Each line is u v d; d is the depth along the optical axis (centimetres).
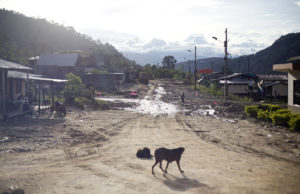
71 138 1342
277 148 1180
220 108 2773
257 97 4153
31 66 6047
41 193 658
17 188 677
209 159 1006
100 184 731
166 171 846
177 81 8300
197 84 6606
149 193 671
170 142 1311
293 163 955
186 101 3688
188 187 715
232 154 1084
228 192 680
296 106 1939
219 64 18450
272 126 1739
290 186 726
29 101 2317
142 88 5912
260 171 859
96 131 1563
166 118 2203
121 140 1347
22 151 1067
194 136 1463
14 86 2450
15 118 1803
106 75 5203
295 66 1750
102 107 2853
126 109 2822
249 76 4562
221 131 1606
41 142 1226
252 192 681
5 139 1223
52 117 2016
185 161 980
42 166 882
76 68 5881
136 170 865
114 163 941
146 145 1241
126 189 697
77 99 3162
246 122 1962
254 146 1220
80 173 821
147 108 2948
